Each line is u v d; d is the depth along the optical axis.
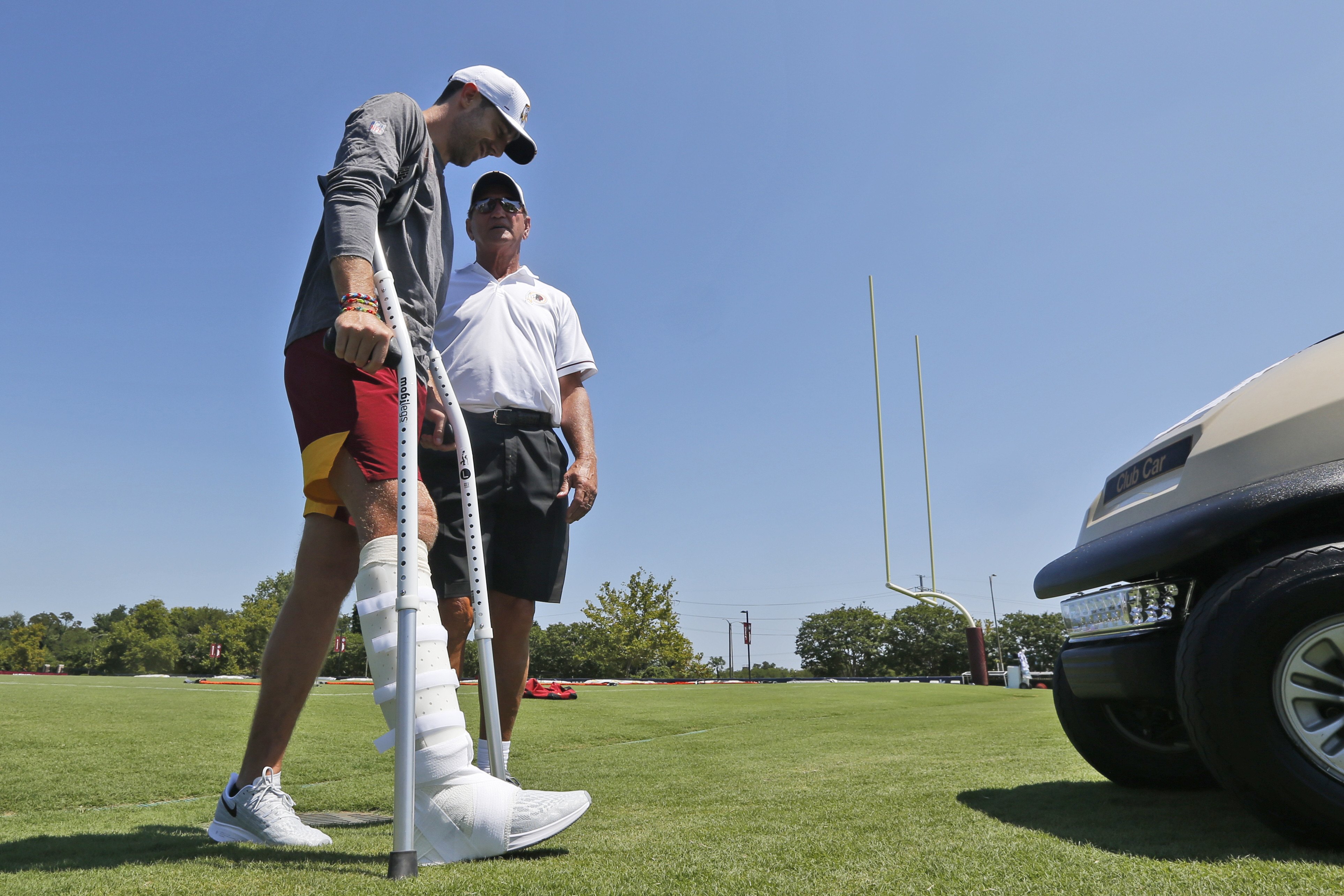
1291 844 1.29
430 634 1.30
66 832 1.68
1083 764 2.62
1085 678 1.85
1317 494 1.39
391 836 1.63
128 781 2.51
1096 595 1.80
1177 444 1.75
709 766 2.83
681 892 0.95
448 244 1.93
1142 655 1.64
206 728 4.06
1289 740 1.29
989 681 23.72
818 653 76.50
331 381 1.43
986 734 3.96
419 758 1.24
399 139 1.58
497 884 0.99
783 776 2.49
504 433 2.50
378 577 1.33
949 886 0.98
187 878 1.05
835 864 1.12
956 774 2.40
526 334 2.63
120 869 1.13
